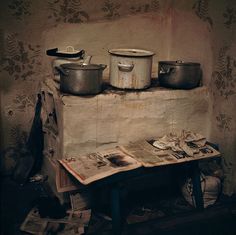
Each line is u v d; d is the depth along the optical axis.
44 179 3.47
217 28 3.14
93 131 2.91
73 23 3.40
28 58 3.36
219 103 3.24
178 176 3.30
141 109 3.04
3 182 3.45
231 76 3.08
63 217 2.81
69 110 2.78
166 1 3.66
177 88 3.17
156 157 2.76
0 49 3.25
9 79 3.36
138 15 3.59
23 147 3.56
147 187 3.32
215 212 3.01
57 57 3.19
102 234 2.66
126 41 3.62
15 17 3.22
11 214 2.90
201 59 3.36
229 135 3.19
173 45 3.69
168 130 3.22
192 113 3.28
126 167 2.60
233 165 3.21
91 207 2.98
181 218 2.90
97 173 2.52
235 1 2.93
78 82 2.75
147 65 3.00
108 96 2.89
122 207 3.04
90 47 3.51
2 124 3.45
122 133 3.03
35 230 2.64
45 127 3.32
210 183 3.09
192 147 2.92
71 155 2.88
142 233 2.70
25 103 3.47
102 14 3.46
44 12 3.29
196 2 3.31
